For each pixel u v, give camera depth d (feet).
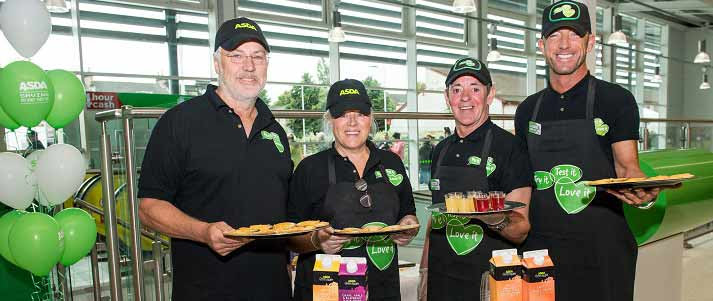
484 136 6.38
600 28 50.60
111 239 7.05
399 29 36.63
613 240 6.37
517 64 43.96
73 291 12.25
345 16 34.04
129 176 6.63
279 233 4.51
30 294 10.65
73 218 8.93
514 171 6.13
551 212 6.58
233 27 5.37
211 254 5.28
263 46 5.48
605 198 6.35
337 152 6.34
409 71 37.40
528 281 5.47
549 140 6.58
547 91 6.83
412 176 36.01
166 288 8.59
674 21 58.54
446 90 6.50
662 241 10.69
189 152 5.28
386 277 6.16
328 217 6.14
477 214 5.29
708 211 11.46
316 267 5.39
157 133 5.35
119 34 25.09
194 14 27.50
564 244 6.50
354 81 6.32
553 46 6.34
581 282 6.43
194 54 27.71
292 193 6.34
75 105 9.42
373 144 6.70
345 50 34.42
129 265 8.79
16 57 20.70
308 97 33.06
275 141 5.73
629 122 6.12
